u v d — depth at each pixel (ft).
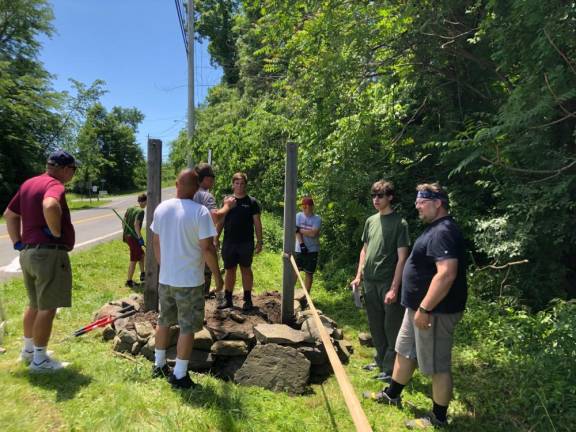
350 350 16.42
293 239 16.79
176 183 12.36
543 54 17.39
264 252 37.88
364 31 27.02
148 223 16.53
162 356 12.42
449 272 10.33
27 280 12.39
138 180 282.15
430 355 10.98
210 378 12.81
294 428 10.55
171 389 11.65
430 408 12.32
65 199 12.25
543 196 19.02
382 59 30.89
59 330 16.06
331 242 34.60
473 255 26.48
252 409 11.10
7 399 10.52
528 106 18.63
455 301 10.81
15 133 109.60
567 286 22.75
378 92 30.91
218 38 103.40
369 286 14.20
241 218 16.85
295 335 14.33
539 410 11.90
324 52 28.94
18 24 122.01
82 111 148.05
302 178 33.27
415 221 28.37
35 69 126.00
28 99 112.68
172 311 12.25
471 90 29.48
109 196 208.13
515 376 13.76
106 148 250.16
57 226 11.55
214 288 21.04
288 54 33.71
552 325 15.87
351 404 6.33
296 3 29.37
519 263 19.97
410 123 32.19
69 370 12.26
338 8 28.25
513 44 20.10
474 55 27.35
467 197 25.95
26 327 12.62
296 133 33.73
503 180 22.12
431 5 26.23
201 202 15.56
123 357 13.84
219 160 37.65
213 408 10.77
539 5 17.52
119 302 17.94
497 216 23.22
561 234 19.76
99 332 15.87
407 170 30.42
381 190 13.75
